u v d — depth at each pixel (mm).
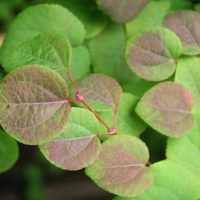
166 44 574
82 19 630
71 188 1247
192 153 551
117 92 548
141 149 534
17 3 838
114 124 544
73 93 541
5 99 508
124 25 629
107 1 611
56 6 597
